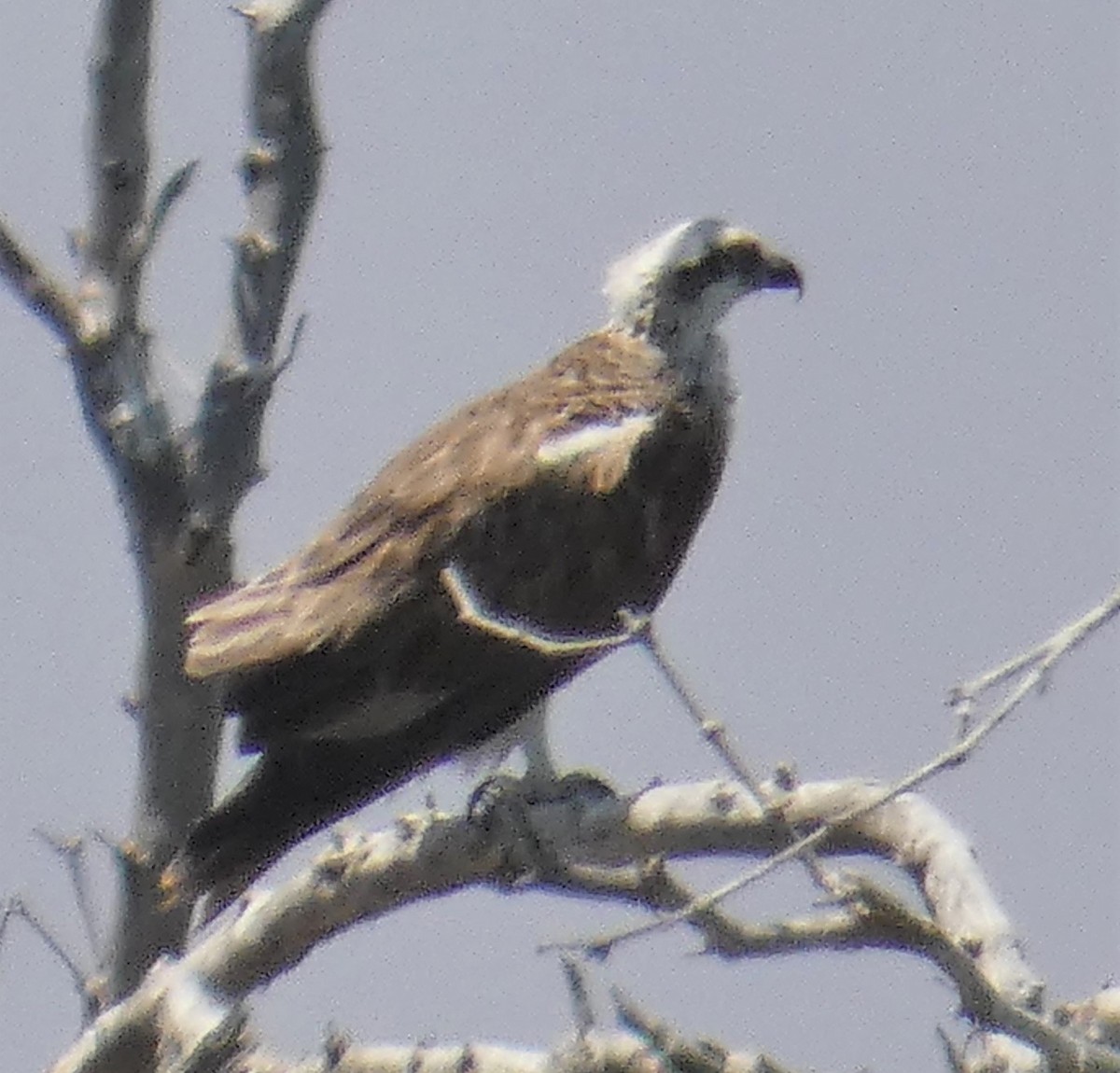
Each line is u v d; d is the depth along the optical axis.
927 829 10.20
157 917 12.37
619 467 13.28
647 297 14.03
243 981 11.03
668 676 8.60
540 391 13.64
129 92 12.54
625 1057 9.27
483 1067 10.02
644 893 9.95
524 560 12.91
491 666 12.57
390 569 12.63
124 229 12.67
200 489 12.63
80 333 12.50
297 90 12.83
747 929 8.74
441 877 10.93
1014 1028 8.60
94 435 12.63
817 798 10.39
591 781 12.41
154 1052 9.80
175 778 12.57
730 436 14.07
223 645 12.25
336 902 10.94
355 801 12.14
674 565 13.53
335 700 12.26
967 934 9.95
